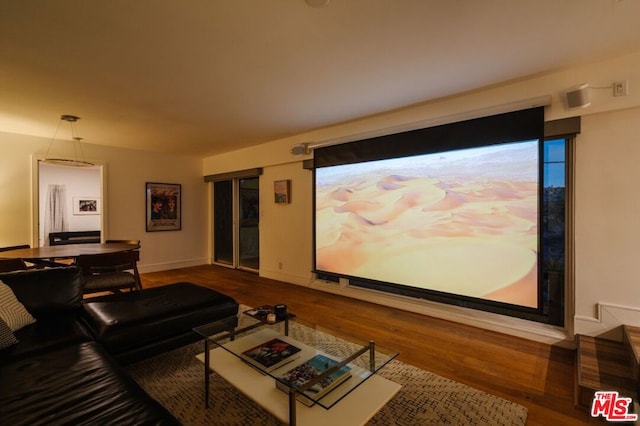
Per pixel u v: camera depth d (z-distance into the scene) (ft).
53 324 6.81
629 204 7.86
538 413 5.97
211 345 6.75
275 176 17.25
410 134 11.57
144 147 18.47
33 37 6.68
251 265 19.58
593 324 8.22
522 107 9.04
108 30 6.48
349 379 5.27
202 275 18.48
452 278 10.64
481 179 9.99
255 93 10.07
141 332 6.95
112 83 9.15
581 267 8.41
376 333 9.86
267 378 5.46
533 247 9.08
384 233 12.40
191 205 21.62
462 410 6.06
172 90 9.75
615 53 7.61
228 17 6.09
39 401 3.94
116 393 4.17
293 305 12.71
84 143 17.02
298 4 5.72
